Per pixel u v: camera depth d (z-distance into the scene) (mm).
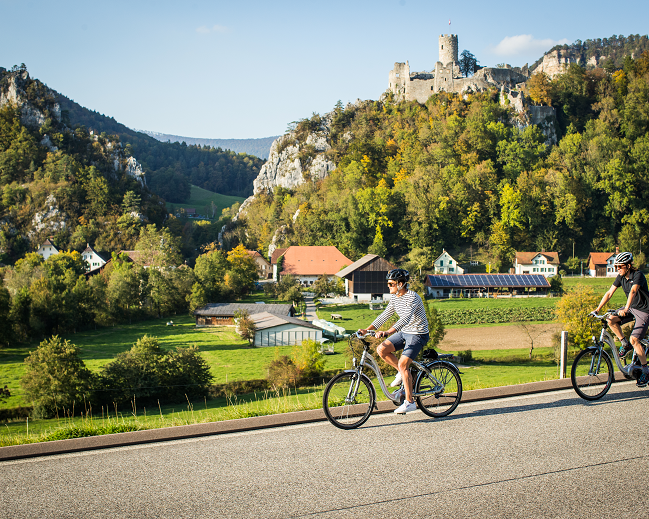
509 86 190875
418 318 7480
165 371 35031
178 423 8859
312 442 6637
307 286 121188
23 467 6023
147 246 122500
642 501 4980
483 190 152375
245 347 61844
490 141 166125
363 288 102812
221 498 5168
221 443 6664
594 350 8430
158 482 5559
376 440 6664
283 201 196000
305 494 5211
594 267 126062
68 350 33156
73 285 86500
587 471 5637
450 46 196625
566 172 151875
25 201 195750
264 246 178375
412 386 7543
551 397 8406
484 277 108500
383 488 5305
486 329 69250
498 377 35781
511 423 7195
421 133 178375
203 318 80062
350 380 7453
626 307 8484
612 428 6938
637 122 170000
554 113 179875
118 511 4945
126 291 84625
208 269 100125
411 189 150250
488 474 5594
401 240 147125
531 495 5113
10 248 184375
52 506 5070
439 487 5309
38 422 30891
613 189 147625
